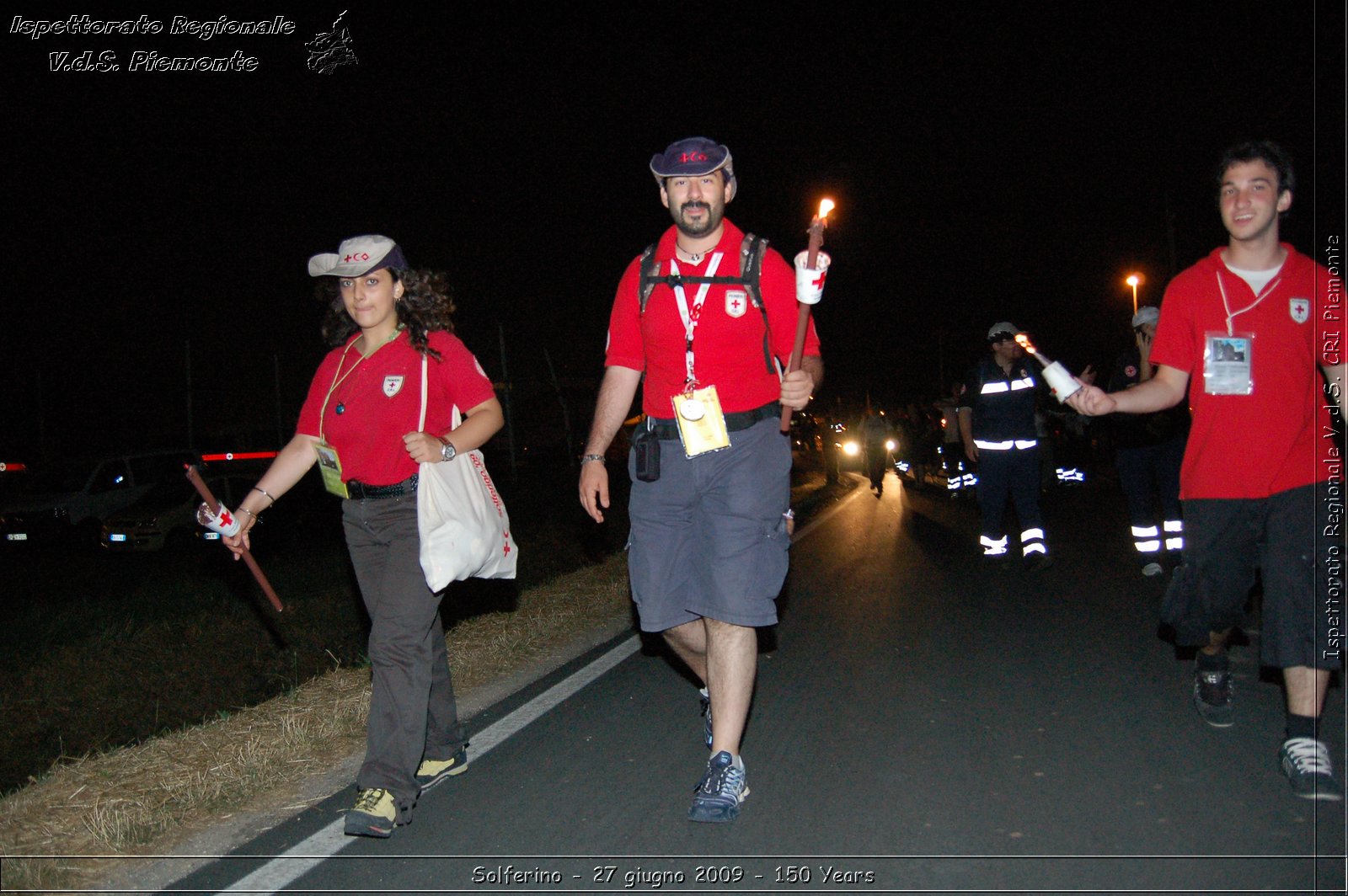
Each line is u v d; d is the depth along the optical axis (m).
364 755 5.16
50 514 18.02
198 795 4.58
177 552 15.96
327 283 4.71
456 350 4.46
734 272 4.25
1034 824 4.06
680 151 4.18
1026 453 9.67
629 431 22.27
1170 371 4.27
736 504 4.25
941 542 12.26
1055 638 7.00
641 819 4.27
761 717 5.55
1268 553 4.15
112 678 6.95
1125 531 12.61
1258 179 4.04
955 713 5.46
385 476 4.34
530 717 5.70
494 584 8.98
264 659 7.89
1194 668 6.09
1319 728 4.19
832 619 7.93
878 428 20.25
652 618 4.45
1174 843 3.85
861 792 4.45
